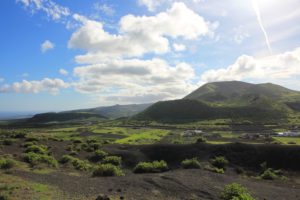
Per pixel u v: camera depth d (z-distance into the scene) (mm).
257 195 14742
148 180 15023
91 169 22844
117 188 12938
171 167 32688
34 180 12977
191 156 35531
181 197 12133
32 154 23641
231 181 17922
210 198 12516
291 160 30500
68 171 19875
